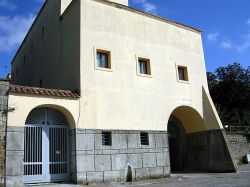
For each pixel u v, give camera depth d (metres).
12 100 12.42
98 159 14.01
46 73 18.97
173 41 18.91
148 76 16.97
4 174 11.70
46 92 13.27
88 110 14.29
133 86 16.20
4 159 11.82
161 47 18.14
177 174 17.44
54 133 13.78
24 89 12.81
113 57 15.87
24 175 12.62
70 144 13.93
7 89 12.42
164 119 16.95
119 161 14.63
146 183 13.89
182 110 19.09
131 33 17.02
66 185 12.72
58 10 18.20
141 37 17.39
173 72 18.27
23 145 12.30
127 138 15.21
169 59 18.33
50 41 18.95
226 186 11.94
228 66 44.09
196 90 19.14
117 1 20.47
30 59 23.22
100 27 15.84
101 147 14.25
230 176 15.79
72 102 13.91
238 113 41.28
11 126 12.19
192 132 19.70
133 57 16.70
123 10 17.03
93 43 15.36
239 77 43.09
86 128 14.01
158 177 15.75
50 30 19.19
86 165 13.59
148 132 16.09
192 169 19.27
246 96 42.03
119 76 15.79
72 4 16.30
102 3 16.28
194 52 19.88
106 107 14.91
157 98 16.98
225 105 42.66
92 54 15.16
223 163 18.00
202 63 20.12
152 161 15.79
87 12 15.62
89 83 14.65
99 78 15.05
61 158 13.70
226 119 39.53
